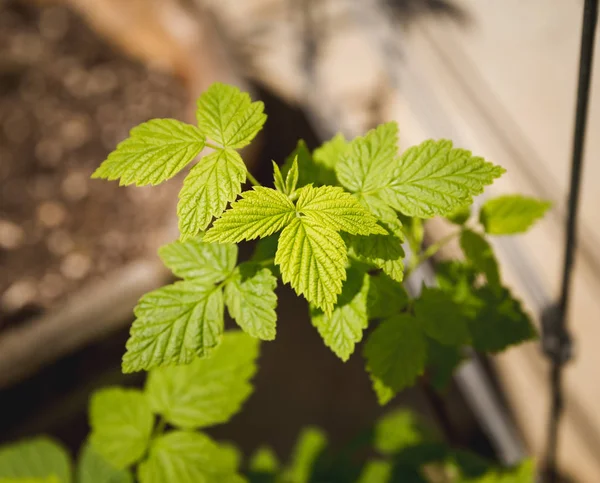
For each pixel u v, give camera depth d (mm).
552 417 673
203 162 402
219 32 1285
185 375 513
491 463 658
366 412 1179
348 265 427
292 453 1131
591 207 1122
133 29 1354
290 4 1694
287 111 1399
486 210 487
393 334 452
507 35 1386
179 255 437
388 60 1410
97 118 1297
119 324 936
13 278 1044
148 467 500
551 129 1221
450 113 1294
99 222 1128
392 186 422
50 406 941
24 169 1203
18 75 1353
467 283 494
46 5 1477
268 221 386
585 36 441
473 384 1087
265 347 1264
